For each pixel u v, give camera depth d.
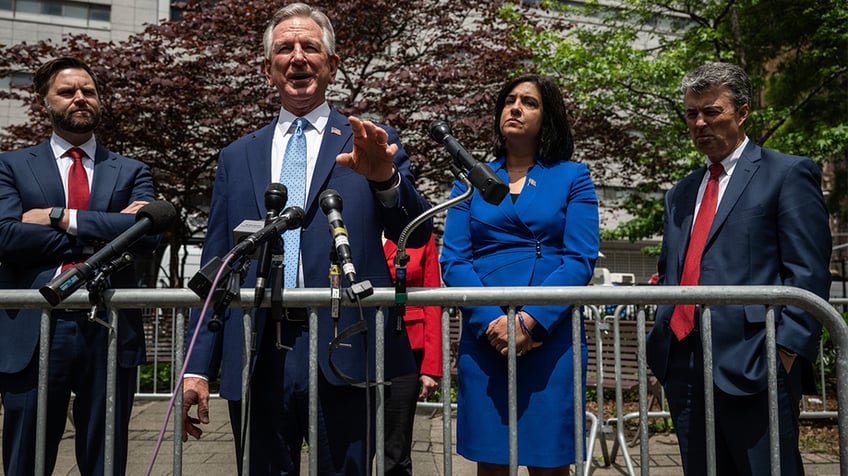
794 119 9.04
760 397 2.18
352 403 2.06
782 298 1.96
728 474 2.32
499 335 2.30
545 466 2.27
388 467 3.05
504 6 9.01
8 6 17.38
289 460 2.06
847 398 1.94
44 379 1.94
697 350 2.32
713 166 2.50
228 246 2.23
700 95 2.44
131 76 7.45
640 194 11.02
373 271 2.13
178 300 1.92
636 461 4.42
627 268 22.53
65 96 2.64
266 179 2.22
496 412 2.34
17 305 1.92
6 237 2.44
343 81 8.99
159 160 8.90
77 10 17.72
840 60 8.52
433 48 9.36
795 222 2.23
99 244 2.54
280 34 2.29
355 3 8.02
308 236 2.11
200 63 7.78
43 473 1.92
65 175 2.67
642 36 14.88
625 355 5.04
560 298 1.93
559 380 2.33
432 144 8.10
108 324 1.92
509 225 2.48
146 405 6.26
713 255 2.34
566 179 2.53
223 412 5.89
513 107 2.60
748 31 9.30
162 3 17.94
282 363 2.05
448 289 1.92
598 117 9.20
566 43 8.62
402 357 2.13
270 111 7.81
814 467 4.31
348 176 2.19
